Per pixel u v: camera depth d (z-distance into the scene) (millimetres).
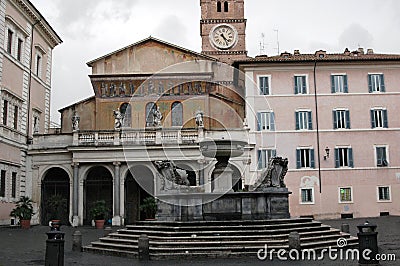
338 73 45000
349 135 44219
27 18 42094
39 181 40562
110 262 16719
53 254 14109
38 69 45781
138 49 46500
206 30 64188
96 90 45594
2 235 28734
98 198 42031
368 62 44938
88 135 39812
